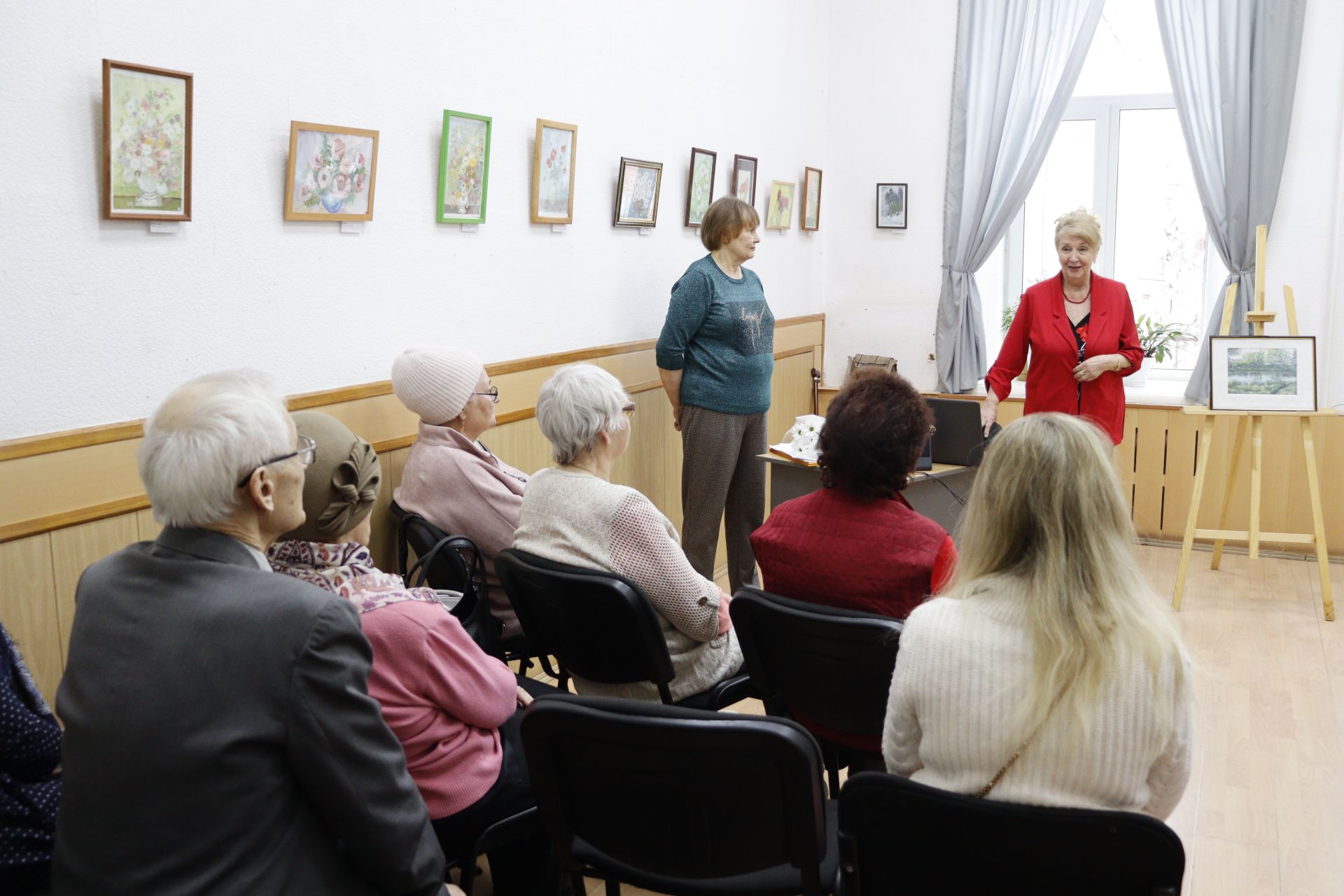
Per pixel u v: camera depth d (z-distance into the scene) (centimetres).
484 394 269
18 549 191
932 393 580
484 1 305
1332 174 481
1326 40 474
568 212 353
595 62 365
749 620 193
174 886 112
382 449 277
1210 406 436
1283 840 257
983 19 534
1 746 139
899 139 568
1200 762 298
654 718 137
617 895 192
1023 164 534
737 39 471
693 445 391
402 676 163
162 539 125
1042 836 119
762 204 511
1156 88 536
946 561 188
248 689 114
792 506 205
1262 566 491
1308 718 325
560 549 213
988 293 583
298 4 242
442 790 170
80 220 199
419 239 290
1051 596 125
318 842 121
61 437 196
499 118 316
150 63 208
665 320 433
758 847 145
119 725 113
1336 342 488
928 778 135
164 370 219
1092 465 128
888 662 179
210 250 227
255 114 234
